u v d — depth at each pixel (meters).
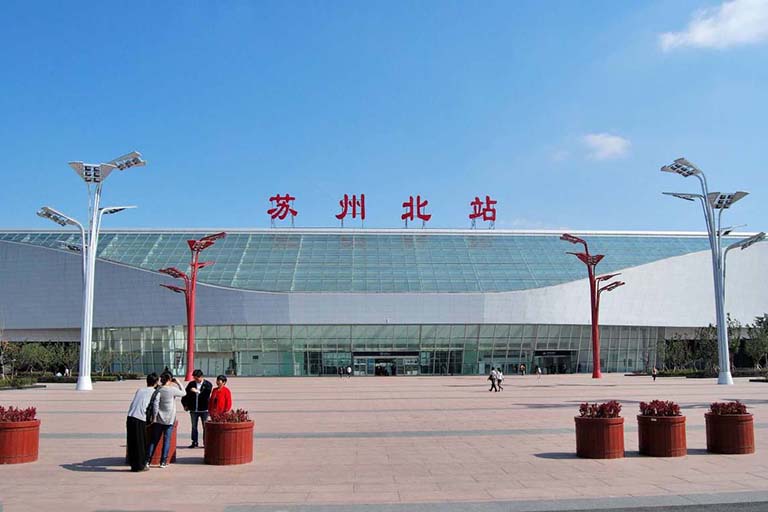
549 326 76.56
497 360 77.00
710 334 69.62
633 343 81.88
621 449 16.44
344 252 82.56
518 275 78.94
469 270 79.56
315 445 18.97
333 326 74.44
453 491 12.87
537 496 12.41
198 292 74.88
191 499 12.24
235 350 75.75
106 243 83.75
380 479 14.05
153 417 15.38
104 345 78.88
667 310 82.12
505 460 16.27
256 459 16.56
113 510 11.36
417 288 75.31
